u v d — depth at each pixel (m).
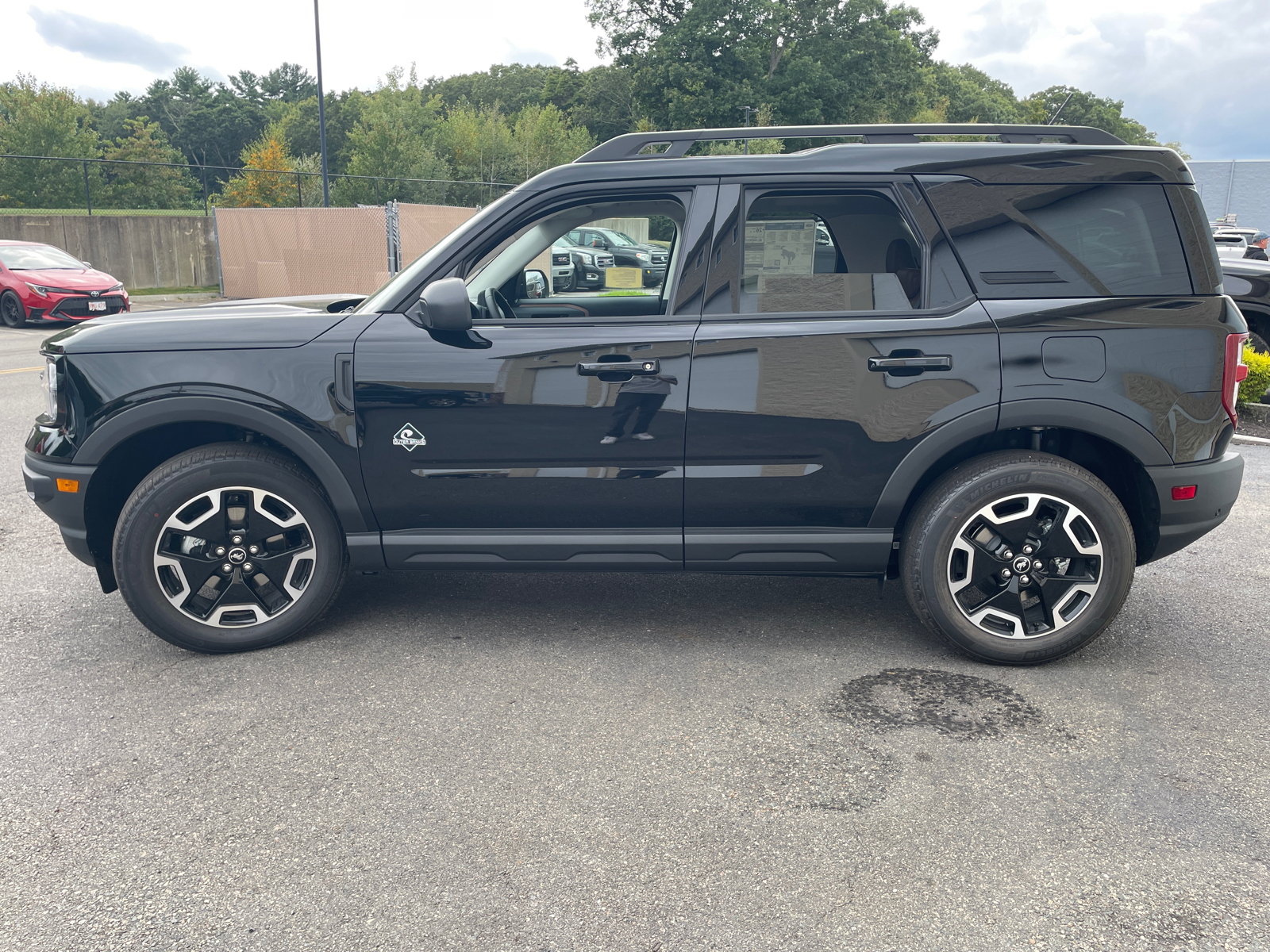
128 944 2.06
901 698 3.24
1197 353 3.28
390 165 32.88
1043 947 2.04
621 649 3.66
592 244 3.52
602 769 2.78
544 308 3.58
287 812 2.55
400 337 3.38
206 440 3.70
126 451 3.56
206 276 26.33
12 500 5.83
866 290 3.33
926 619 3.49
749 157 3.38
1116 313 3.28
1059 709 3.16
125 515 3.42
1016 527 3.37
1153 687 3.34
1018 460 3.34
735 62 52.56
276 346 3.38
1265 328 9.48
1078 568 3.42
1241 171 30.75
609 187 3.42
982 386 3.28
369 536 3.51
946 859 2.35
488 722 3.07
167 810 2.57
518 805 2.59
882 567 3.48
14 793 2.65
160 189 25.75
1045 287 3.30
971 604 3.48
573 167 3.45
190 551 3.50
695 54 51.69
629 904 2.18
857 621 3.96
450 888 2.24
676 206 3.43
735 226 3.36
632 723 3.06
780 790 2.66
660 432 3.34
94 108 101.75
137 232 24.81
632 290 3.54
